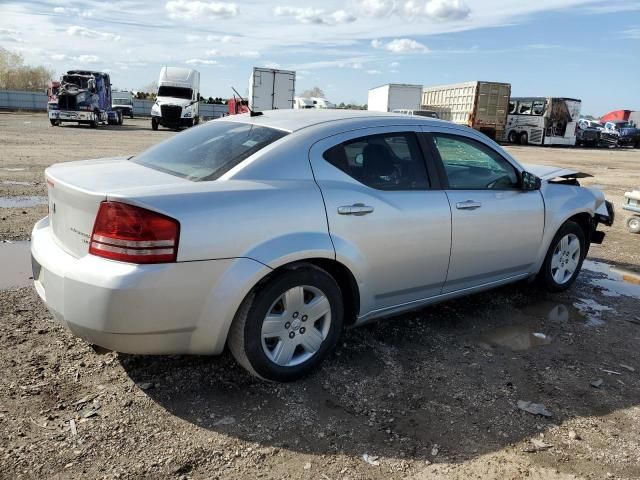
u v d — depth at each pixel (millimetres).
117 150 16906
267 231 3076
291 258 3139
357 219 3443
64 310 2859
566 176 5289
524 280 5227
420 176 3914
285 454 2727
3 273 4980
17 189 9234
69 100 29359
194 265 2850
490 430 3016
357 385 3398
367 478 2590
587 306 5027
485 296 5125
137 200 2758
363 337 4074
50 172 3346
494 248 4359
